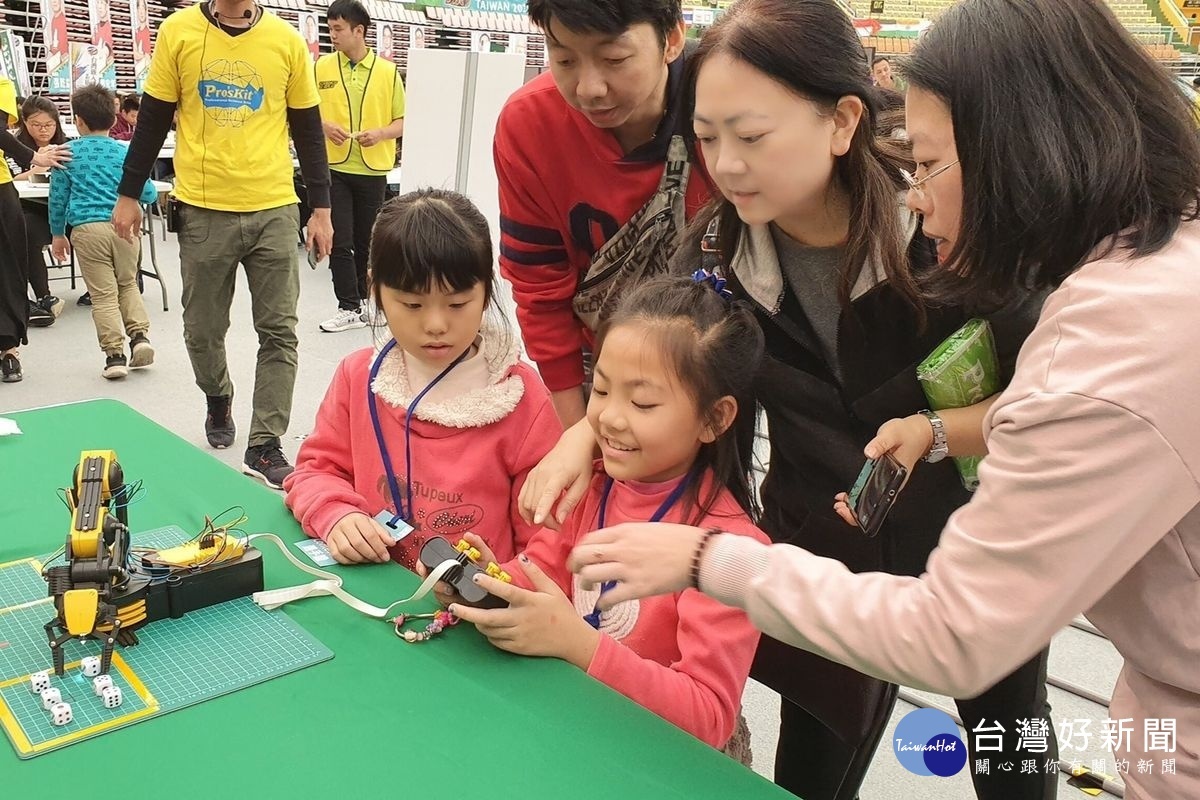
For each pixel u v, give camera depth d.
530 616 0.95
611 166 1.35
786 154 0.94
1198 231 0.65
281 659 0.93
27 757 0.78
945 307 1.05
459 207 1.27
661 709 0.94
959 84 0.68
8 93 4.23
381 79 4.64
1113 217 0.66
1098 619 0.79
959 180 0.73
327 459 1.38
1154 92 0.66
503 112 1.43
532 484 1.11
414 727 0.84
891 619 0.68
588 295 1.49
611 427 1.03
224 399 3.09
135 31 6.29
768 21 0.92
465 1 7.60
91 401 1.64
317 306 5.08
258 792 0.75
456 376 1.34
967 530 0.66
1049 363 0.64
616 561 0.80
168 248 6.55
